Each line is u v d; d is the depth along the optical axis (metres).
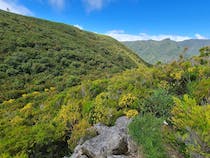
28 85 55.31
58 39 99.12
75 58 83.19
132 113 13.46
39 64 66.62
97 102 16.55
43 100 32.47
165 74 18.44
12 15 108.88
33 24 107.88
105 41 147.88
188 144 8.09
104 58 96.19
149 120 10.20
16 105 35.25
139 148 9.57
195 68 17.58
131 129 10.20
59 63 73.56
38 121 22.38
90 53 95.88
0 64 61.66
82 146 10.98
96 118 15.25
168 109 12.52
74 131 14.22
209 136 7.64
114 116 14.39
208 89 12.48
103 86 21.38
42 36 93.19
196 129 8.17
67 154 14.14
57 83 56.66
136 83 18.55
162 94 13.80
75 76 62.50
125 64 108.12
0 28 84.00
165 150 8.88
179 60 21.47
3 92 49.00
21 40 79.56
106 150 10.32
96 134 12.91
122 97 15.88
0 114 31.98
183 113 9.01
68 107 18.47
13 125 22.23
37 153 14.31
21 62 66.12
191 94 13.70
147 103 13.55
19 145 14.52
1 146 15.00
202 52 22.28
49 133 15.17
